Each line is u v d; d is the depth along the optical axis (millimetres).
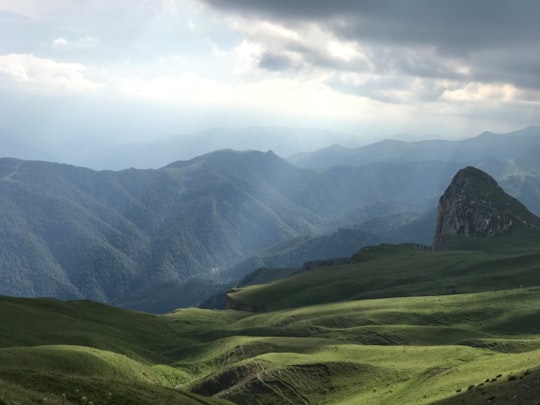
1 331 135250
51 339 138375
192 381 126312
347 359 114500
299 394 100500
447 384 74562
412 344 140250
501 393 56156
